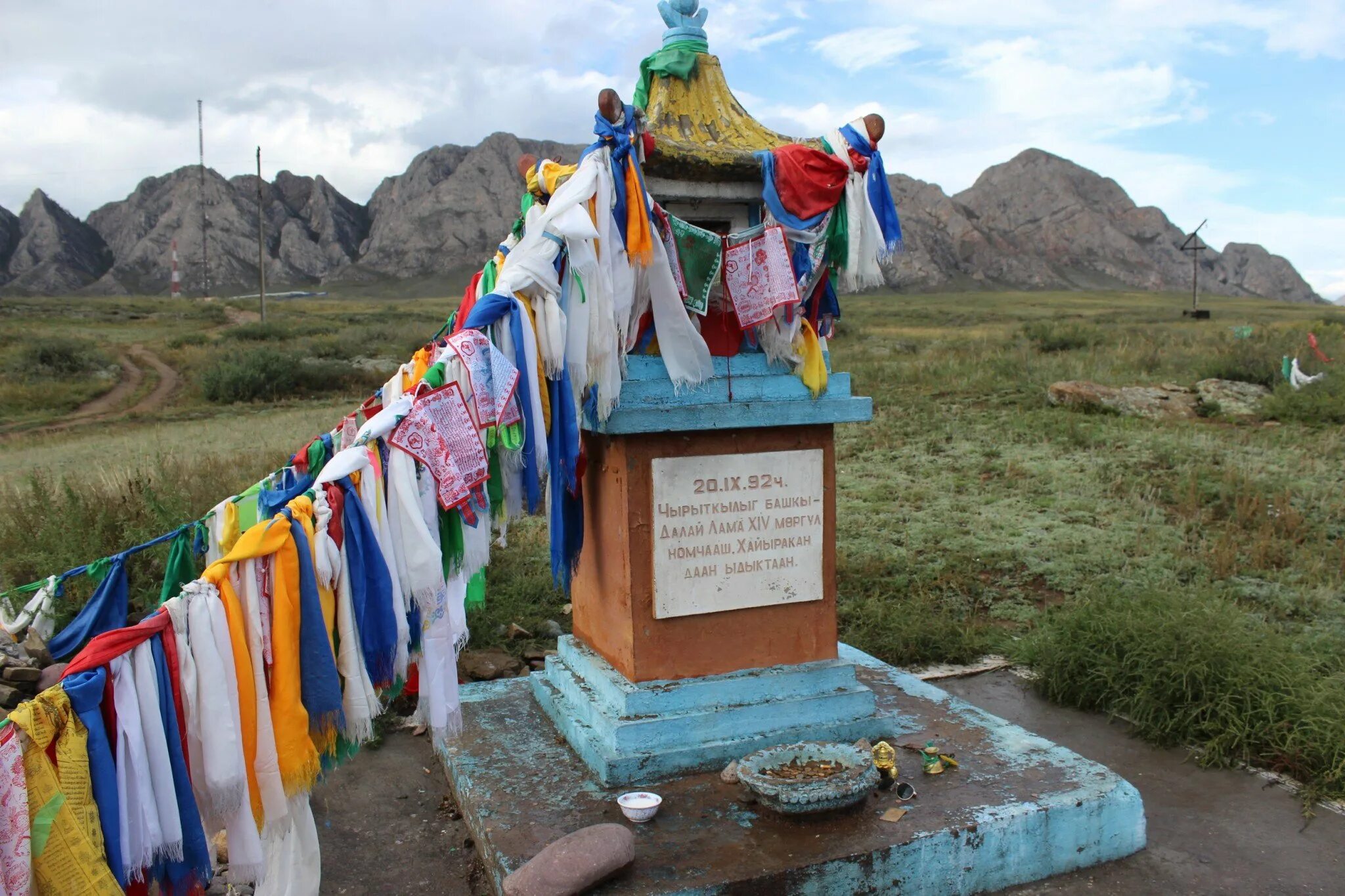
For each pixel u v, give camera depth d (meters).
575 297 4.12
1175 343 24.42
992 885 4.16
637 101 5.20
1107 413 15.41
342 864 4.50
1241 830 4.68
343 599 3.40
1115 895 4.14
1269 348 18.53
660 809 4.32
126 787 2.83
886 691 5.78
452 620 3.95
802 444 5.04
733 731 4.80
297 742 3.22
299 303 75.62
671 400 4.73
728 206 5.14
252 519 4.31
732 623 4.95
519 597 7.89
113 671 2.83
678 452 4.77
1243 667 5.61
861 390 18.97
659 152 4.54
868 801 4.35
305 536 3.25
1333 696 5.41
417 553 3.56
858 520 10.19
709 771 4.70
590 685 5.13
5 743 2.55
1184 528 9.56
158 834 2.88
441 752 5.13
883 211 4.79
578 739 4.89
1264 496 10.27
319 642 3.27
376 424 3.54
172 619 2.97
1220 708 5.50
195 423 22.25
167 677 2.95
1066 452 12.92
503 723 5.36
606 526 5.00
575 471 4.23
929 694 5.71
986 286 173.38
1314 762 5.18
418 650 3.72
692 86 5.08
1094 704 6.20
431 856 4.57
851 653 6.48
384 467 3.59
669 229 4.51
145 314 57.28
